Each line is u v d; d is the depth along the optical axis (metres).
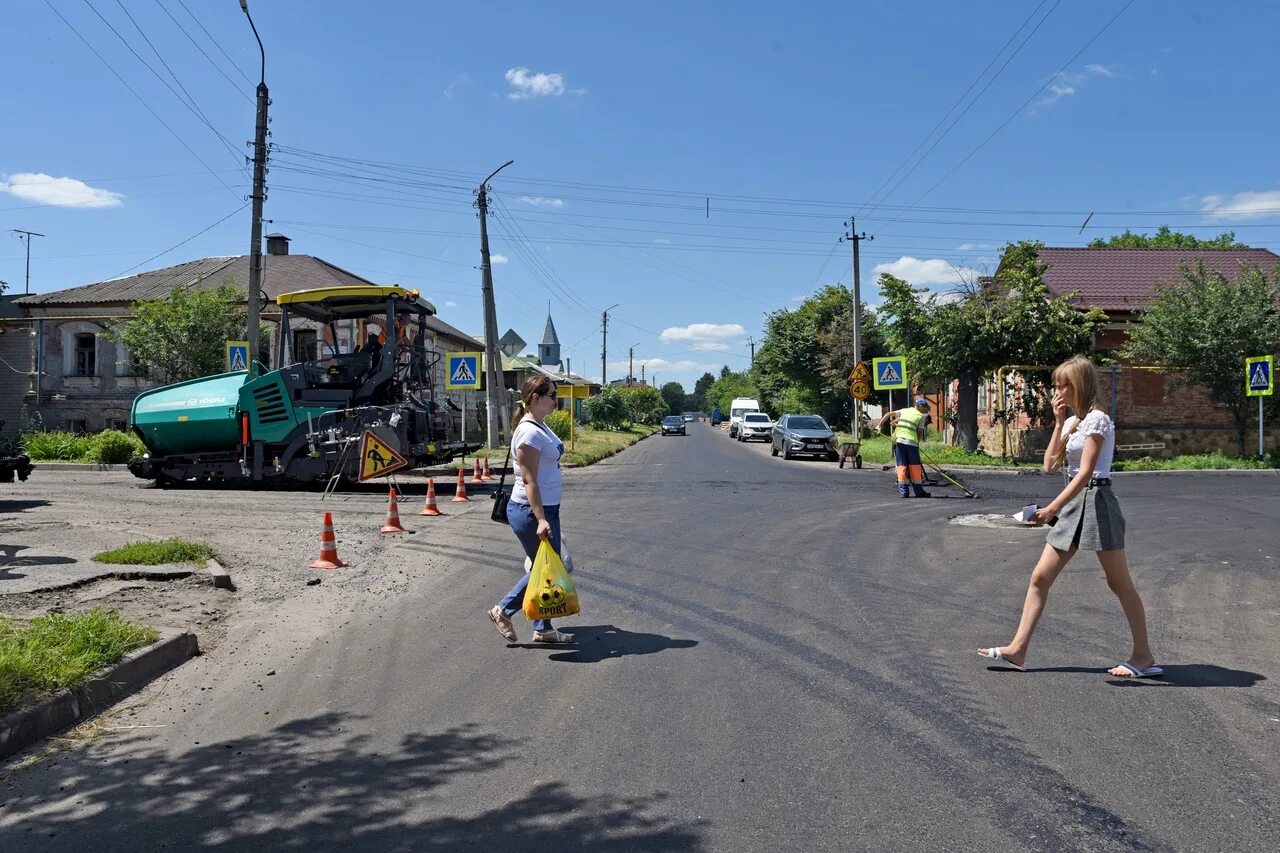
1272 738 4.36
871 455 28.25
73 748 4.44
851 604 7.27
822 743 4.35
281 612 7.23
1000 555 9.52
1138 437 24.48
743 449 38.22
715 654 5.90
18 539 10.10
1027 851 3.29
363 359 16.89
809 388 52.75
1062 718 4.65
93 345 33.69
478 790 3.88
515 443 6.10
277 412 16.53
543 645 6.16
